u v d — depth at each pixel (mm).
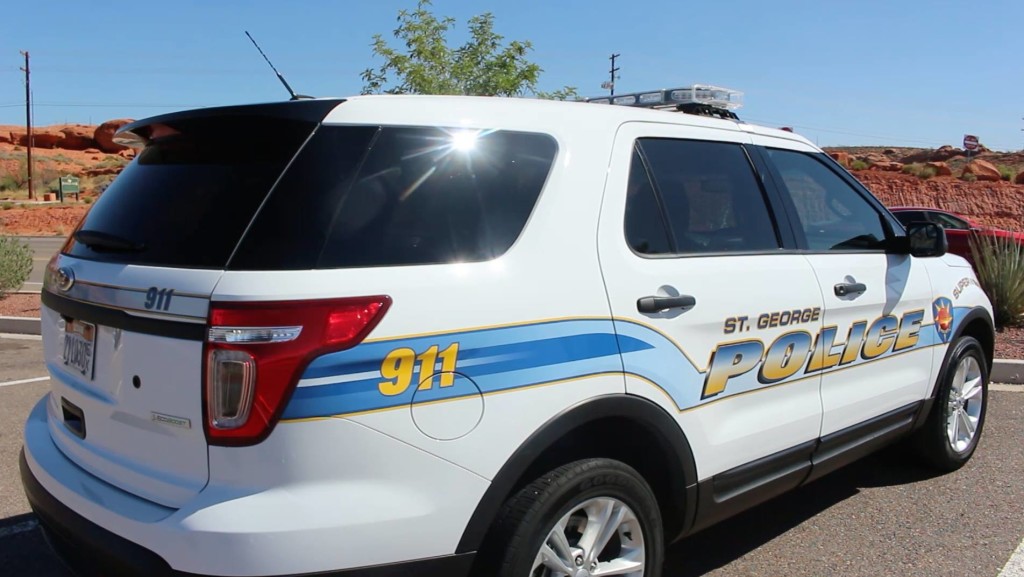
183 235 2674
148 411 2596
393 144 2752
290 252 2473
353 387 2424
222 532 2330
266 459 2377
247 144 2781
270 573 2342
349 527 2402
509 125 3014
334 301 2428
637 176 3320
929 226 4578
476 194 2836
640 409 3049
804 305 3799
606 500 2961
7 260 12602
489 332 2664
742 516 4652
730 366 3447
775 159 4098
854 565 4004
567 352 2842
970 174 44500
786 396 3766
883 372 4441
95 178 68438
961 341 5156
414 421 2510
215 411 2398
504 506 2746
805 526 4488
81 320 2943
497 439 2664
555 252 2908
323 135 2664
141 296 2609
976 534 4344
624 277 3074
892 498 4875
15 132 84500
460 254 2717
